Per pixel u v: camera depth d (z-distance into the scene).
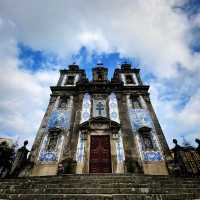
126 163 13.27
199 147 12.66
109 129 15.98
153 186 7.82
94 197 6.79
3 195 7.25
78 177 9.10
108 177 9.00
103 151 14.59
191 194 7.02
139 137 15.27
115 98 19.11
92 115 17.31
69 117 17.17
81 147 14.62
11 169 12.64
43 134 15.69
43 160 13.85
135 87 20.22
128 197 6.76
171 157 13.70
